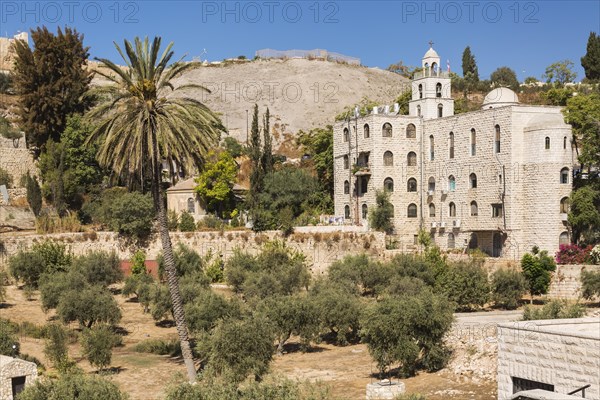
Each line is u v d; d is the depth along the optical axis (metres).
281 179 104.44
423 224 98.69
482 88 161.50
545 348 31.70
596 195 82.00
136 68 47.59
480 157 90.38
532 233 84.56
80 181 106.88
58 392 36.41
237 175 118.62
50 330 61.72
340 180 104.25
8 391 42.81
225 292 82.50
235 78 189.75
